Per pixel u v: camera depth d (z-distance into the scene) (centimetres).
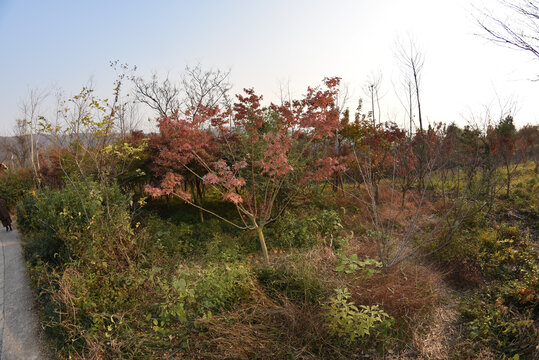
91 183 668
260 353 363
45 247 615
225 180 633
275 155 646
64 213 570
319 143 1088
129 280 476
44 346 383
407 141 930
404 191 948
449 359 354
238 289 467
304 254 603
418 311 428
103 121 614
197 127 720
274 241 791
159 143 991
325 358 362
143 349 372
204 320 403
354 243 693
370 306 438
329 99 648
